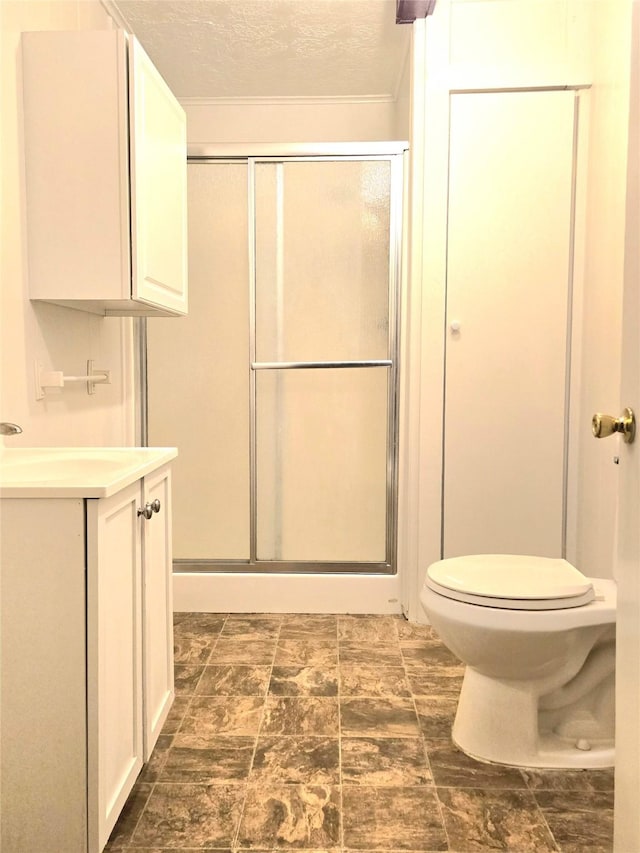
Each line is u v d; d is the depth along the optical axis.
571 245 2.52
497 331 2.55
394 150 2.65
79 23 2.15
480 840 1.39
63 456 1.62
